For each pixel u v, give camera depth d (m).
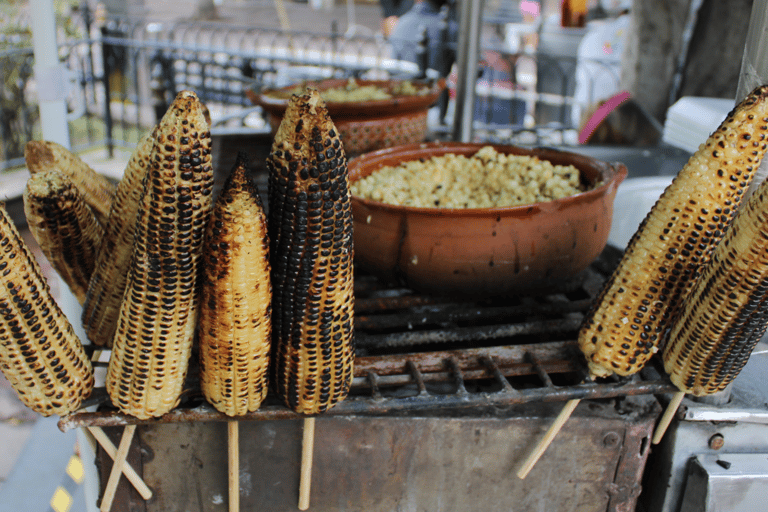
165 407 0.58
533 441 0.65
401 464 0.65
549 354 0.68
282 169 0.52
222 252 0.52
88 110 2.73
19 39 2.58
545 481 0.67
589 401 0.67
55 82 0.82
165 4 7.22
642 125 1.61
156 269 0.53
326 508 0.67
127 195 0.61
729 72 1.93
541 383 0.69
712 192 0.57
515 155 0.85
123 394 0.57
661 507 0.69
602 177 0.75
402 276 0.72
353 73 2.55
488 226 0.68
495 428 0.65
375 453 0.65
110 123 2.67
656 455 0.69
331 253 0.54
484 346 0.76
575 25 3.30
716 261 0.58
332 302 0.55
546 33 3.18
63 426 0.58
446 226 0.68
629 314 0.60
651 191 1.07
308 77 1.90
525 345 0.69
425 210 0.67
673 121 1.47
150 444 0.64
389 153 0.85
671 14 2.08
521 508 0.68
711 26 1.92
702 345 0.59
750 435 0.67
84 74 2.66
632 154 1.45
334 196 0.53
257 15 6.96
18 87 2.37
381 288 0.79
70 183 0.64
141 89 3.44
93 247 0.67
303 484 0.64
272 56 2.81
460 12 1.15
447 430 0.64
